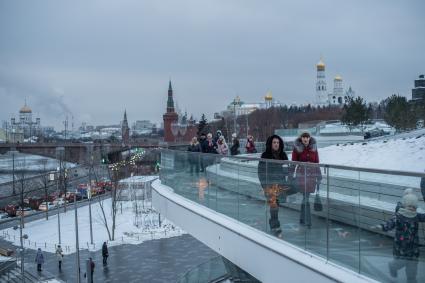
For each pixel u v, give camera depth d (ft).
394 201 19.86
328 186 23.97
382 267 20.39
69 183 291.17
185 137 440.04
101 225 185.47
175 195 55.01
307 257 25.20
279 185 28.89
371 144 103.14
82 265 132.57
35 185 276.41
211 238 38.83
